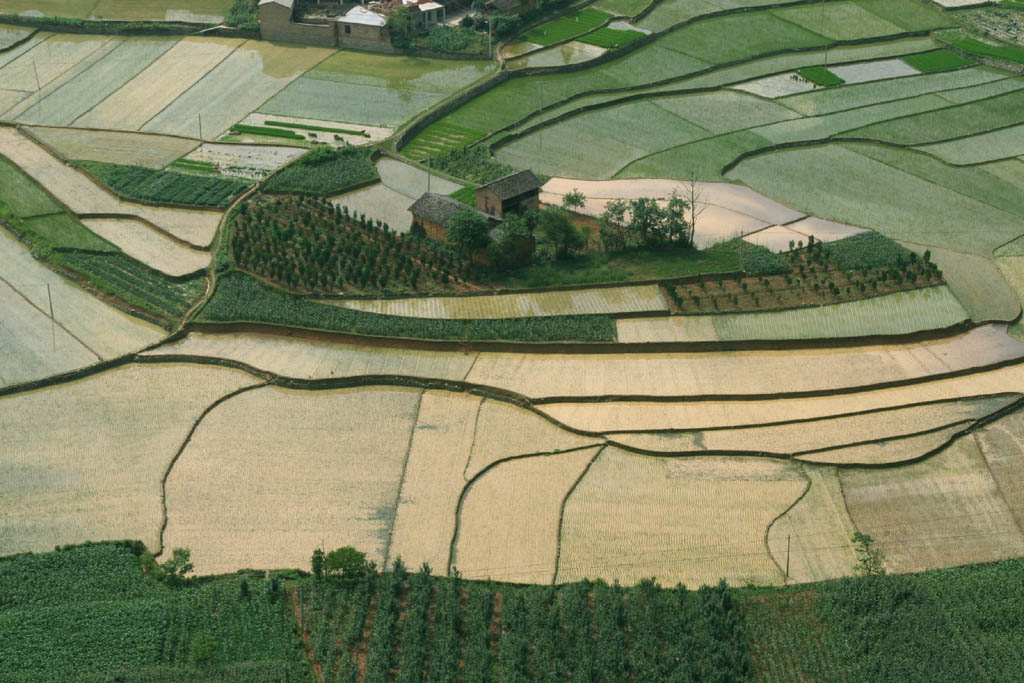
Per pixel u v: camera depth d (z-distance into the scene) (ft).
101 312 444.55
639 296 447.42
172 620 302.25
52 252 479.82
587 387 401.08
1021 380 411.54
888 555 333.01
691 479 360.48
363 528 337.72
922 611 306.76
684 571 325.01
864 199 538.88
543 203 520.01
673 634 300.61
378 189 531.09
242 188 528.63
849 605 309.01
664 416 388.16
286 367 409.49
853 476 362.74
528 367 411.75
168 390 399.65
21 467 360.48
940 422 386.32
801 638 302.04
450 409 391.45
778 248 484.74
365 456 367.25
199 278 465.47
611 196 533.96
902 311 444.14
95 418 384.47
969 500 353.92
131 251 481.87
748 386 402.72
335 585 314.96
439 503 347.77
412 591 311.06
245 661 291.38
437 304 440.86
